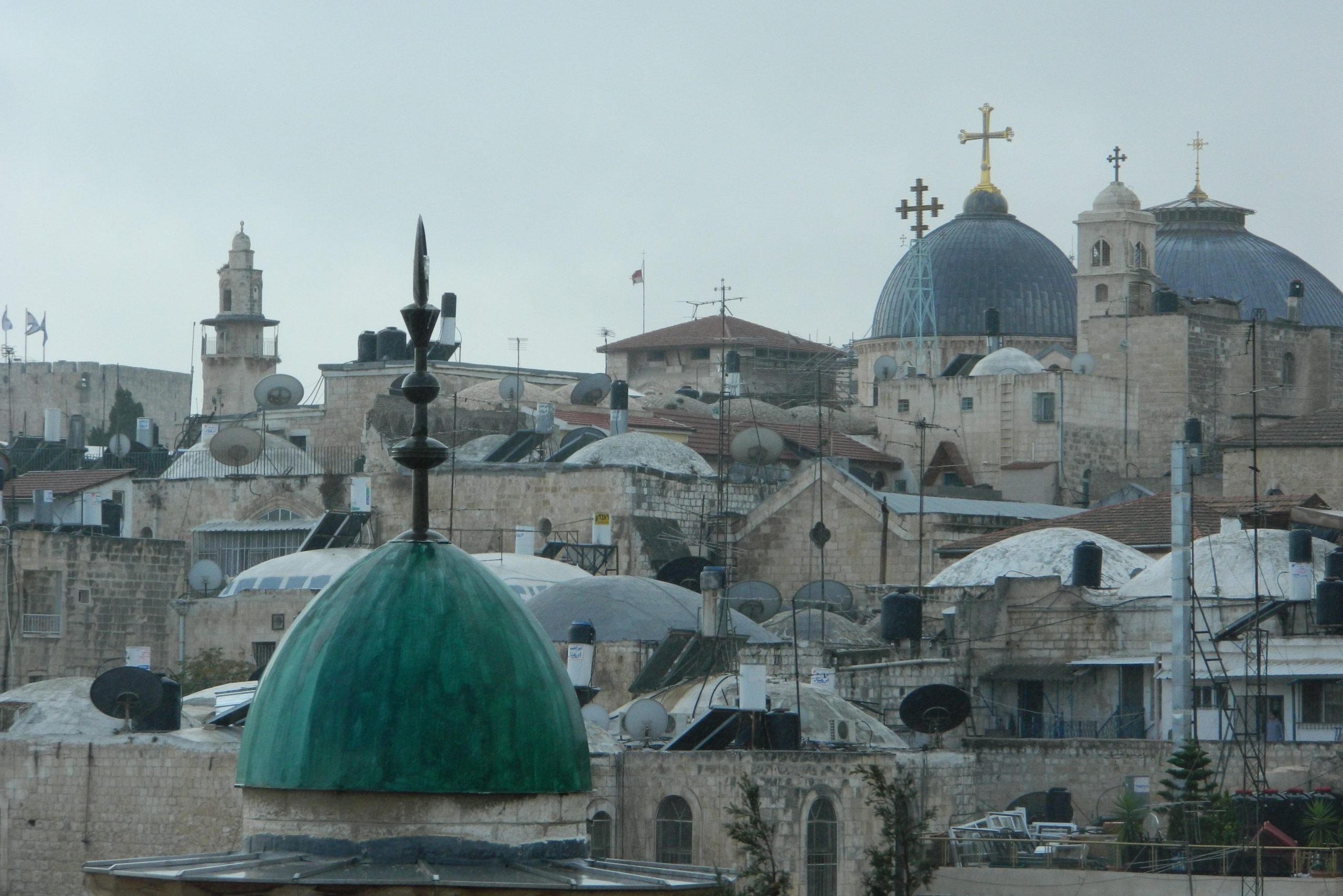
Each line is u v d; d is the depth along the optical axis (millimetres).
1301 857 103438
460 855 42562
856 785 106500
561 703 44312
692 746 109938
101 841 114938
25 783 116562
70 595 174500
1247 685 122062
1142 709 133500
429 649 43094
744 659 129625
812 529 181500
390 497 182500
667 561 173625
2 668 171750
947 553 176000
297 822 42750
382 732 42375
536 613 138625
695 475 180625
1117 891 102750
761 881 77125
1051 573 150250
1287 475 198625
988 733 135875
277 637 164875
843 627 144625
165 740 115250
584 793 44469
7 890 116188
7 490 195625
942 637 139875
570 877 42156
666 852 106125
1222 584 136375
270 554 188250
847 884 105750
